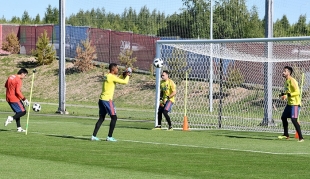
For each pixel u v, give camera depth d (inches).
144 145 1171.9
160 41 1750.7
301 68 2026.3
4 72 3919.8
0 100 3115.2
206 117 2094.0
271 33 1940.2
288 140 1349.7
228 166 892.6
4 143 1173.7
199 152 1067.3
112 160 943.7
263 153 1066.7
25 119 1975.9
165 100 1605.6
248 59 1813.5
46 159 944.9
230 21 2416.3
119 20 3740.2
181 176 794.2
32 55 4111.7
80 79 3548.2
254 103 2156.7
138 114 2463.1
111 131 1240.2
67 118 2065.7
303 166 903.7
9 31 4276.6
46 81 3676.2
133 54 3408.0
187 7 2500.0
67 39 3826.3
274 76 2169.0
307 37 1537.9
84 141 1227.9
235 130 1686.8
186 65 2210.9
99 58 3634.4
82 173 807.1
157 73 1689.2
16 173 799.1
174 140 1299.2
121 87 3284.9
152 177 781.3
